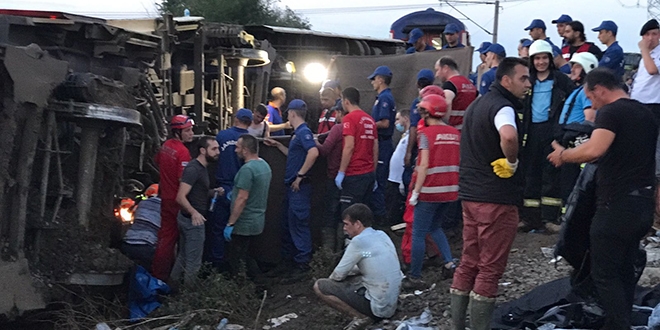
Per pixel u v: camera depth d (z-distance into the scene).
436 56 11.26
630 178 5.36
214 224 8.68
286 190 8.80
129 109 7.89
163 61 10.52
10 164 7.21
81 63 8.87
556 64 9.27
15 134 7.15
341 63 11.87
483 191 5.66
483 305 5.73
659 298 6.41
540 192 8.42
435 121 7.47
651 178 5.44
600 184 5.47
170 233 8.39
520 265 7.73
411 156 9.05
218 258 8.69
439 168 7.38
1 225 7.11
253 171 8.37
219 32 11.53
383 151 9.32
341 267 7.06
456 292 6.05
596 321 5.98
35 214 7.45
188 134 8.54
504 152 5.47
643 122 5.37
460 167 5.87
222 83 11.66
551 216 8.37
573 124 6.17
